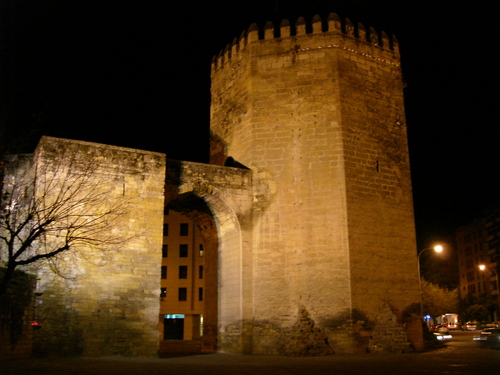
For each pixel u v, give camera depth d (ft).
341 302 77.15
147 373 49.19
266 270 81.15
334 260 78.89
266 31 91.45
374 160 86.17
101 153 75.51
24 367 52.44
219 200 84.02
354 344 75.51
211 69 105.60
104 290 71.15
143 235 75.15
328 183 82.17
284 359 68.44
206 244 98.99
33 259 56.18
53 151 72.90
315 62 88.07
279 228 82.38
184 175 81.92
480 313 291.38
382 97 90.84
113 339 70.03
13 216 71.46
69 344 67.46
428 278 277.44
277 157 85.30
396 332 78.64
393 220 85.30
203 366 57.47
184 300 192.13
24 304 64.03
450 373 50.52
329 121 84.74
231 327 81.97
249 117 88.33
